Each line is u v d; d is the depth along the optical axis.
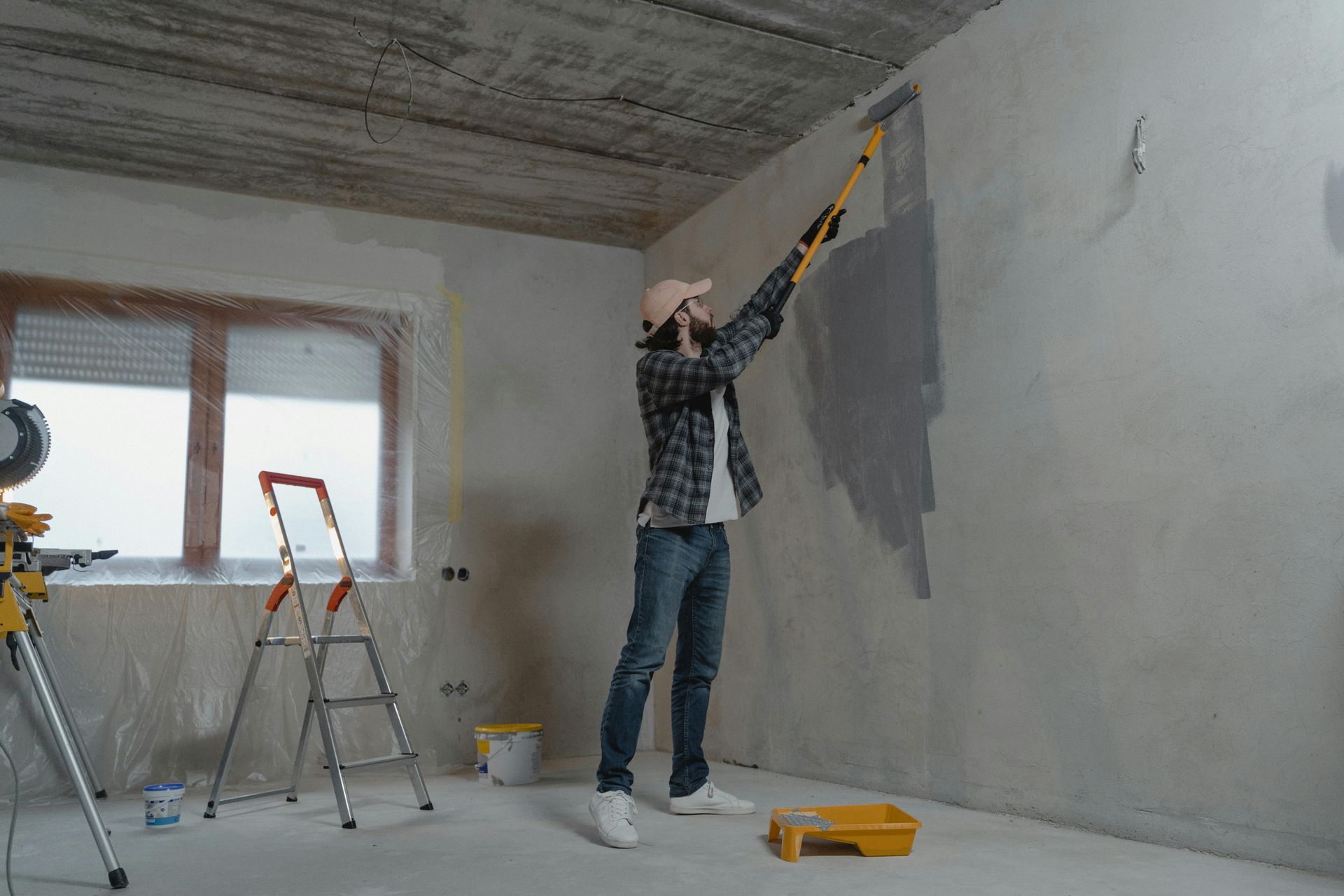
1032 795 2.47
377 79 3.07
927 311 2.91
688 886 1.86
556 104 3.26
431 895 1.83
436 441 3.98
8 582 1.98
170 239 3.69
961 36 2.85
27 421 2.55
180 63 2.96
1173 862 2.00
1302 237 1.97
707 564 2.53
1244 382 2.06
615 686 2.37
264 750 3.45
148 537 3.43
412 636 3.80
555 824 2.54
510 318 4.24
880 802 2.74
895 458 3.00
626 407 4.43
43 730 3.16
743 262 3.84
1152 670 2.20
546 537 4.14
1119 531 2.30
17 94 3.09
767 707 3.54
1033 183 2.59
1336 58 1.94
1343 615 1.85
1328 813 1.86
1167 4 2.27
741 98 3.24
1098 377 2.38
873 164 3.17
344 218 4.00
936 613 2.81
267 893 1.87
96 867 2.12
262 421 3.69
